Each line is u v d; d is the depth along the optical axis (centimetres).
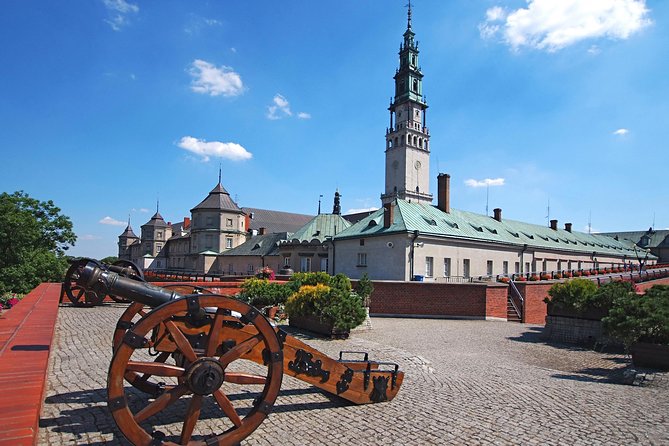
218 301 436
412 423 555
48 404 545
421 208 3297
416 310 2100
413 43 8119
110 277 478
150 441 400
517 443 495
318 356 577
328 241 3344
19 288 2703
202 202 6322
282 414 575
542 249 4084
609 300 1374
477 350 1261
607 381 926
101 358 796
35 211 3819
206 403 596
